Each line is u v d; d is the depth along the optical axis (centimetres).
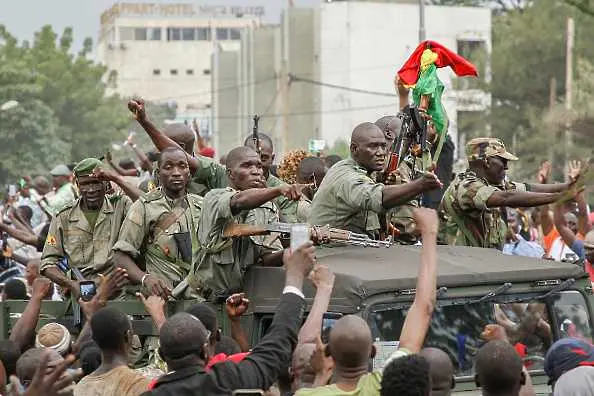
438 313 974
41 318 1220
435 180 1028
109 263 1293
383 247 1050
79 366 1061
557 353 914
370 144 1114
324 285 842
